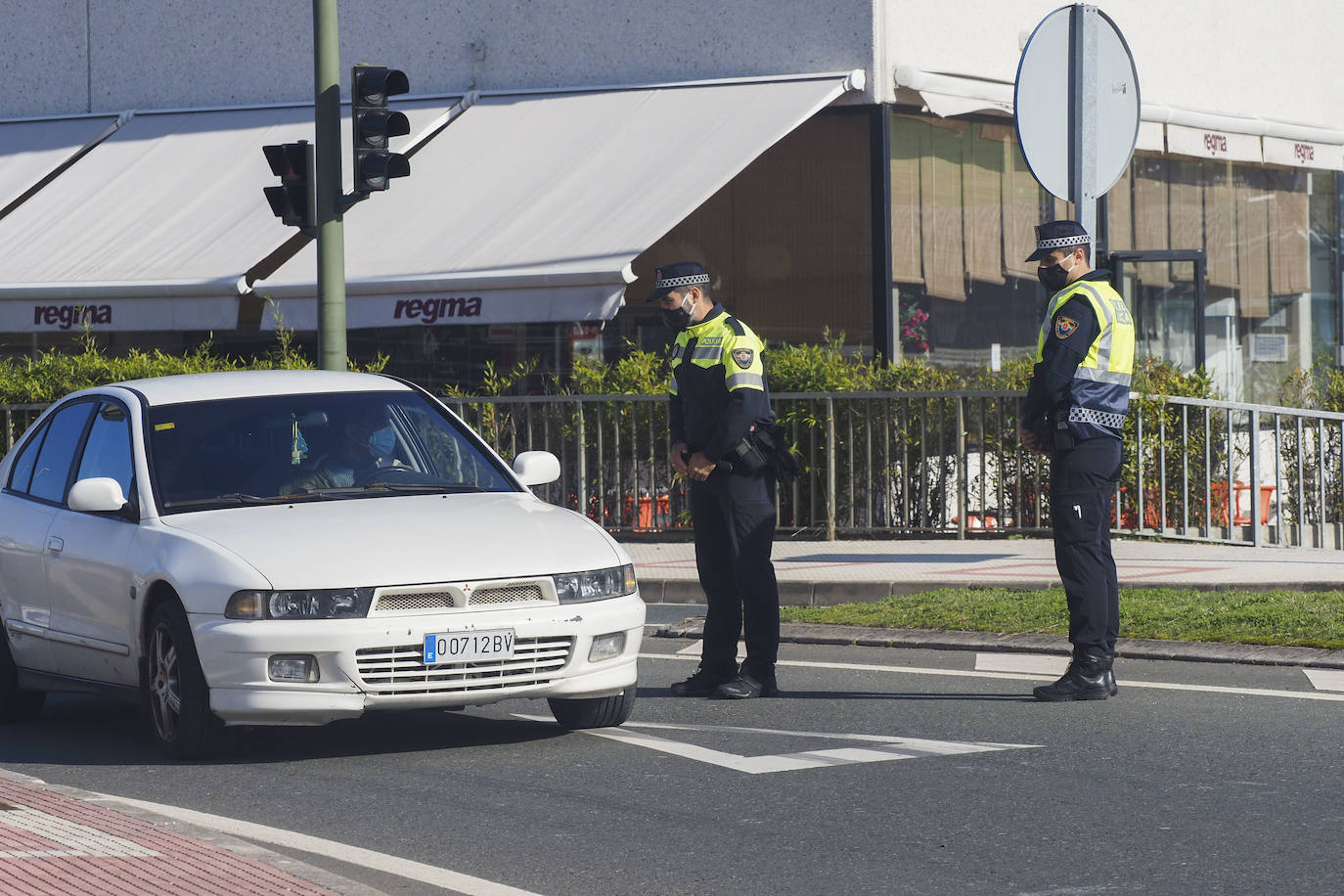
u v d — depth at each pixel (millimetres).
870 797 24984
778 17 65938
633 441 57062
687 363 33688
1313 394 64188
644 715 31875
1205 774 25922
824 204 64812
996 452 54688
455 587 27625
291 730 31094
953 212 66500
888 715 31094
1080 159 40219
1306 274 80562
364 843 23078
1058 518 32281
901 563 48438
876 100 64062
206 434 31688
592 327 67625
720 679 33781
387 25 73375
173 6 78312
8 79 81500
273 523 29062
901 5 64812
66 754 30109
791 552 51906
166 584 28906
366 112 51062
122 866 20562
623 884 21047
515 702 33500
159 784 26922
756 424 33281
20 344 77562
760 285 65688
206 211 69188
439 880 21266
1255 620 37438
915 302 65188
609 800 25172
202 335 74500
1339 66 81875
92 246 69000
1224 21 76750
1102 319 32594
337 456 31750
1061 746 28047
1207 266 76750
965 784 25609
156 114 77750
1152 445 53500
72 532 31625
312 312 62656
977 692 33062
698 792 25531
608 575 29094
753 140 61719
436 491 31609
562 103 68562
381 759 28391
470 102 70750
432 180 66438
